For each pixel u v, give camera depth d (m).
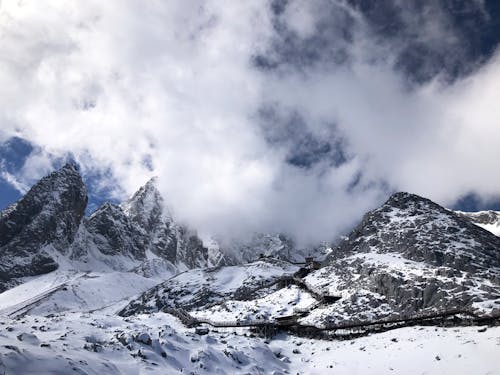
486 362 43.72
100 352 44.78
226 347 55.72
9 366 33.53
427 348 51.91
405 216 123.06
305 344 66.12
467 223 116.38
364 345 59.34
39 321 60.97
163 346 50.16
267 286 129.62
